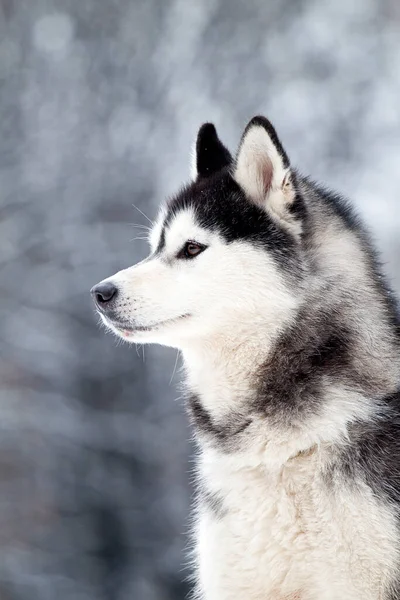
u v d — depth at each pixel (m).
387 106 23.28
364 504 4.48
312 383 4.73
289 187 4.96
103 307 5.12
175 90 20.03
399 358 4.88
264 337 4.89
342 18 24.39
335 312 4.85
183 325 5.03
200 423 5.10
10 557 14.23
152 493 15.47
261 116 4.99
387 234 22.67
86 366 15.79
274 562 4.69
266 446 4.73
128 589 14.80
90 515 15.20
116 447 15.47
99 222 16.77
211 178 5.33
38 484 15.11
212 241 5.01
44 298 16.03
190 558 5.55
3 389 15.14
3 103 18.14
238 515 4.78
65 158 17.56
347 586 4.53
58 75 18.89
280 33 23.23
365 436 4.62
